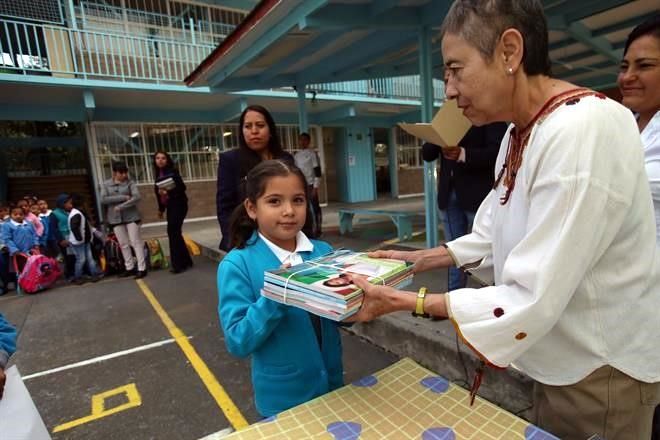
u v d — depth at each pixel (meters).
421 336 2.59
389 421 0.92
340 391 1.04
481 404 0.97
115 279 5.62
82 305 4.50
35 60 7.75
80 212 5.57
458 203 2.78
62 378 2.79
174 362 2.95
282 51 4.86
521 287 0.80
